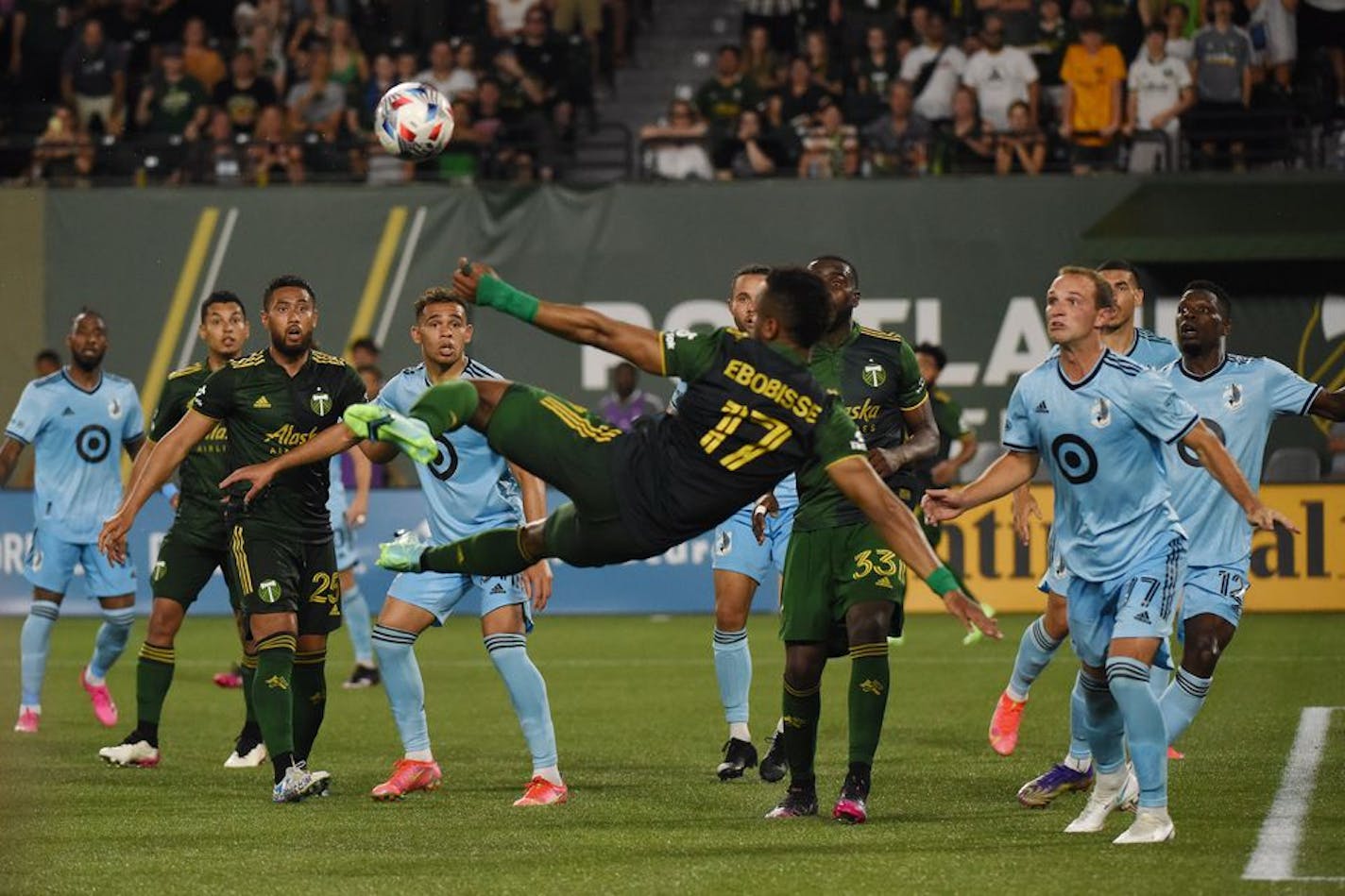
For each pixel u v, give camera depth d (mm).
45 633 27109
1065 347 17156
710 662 35875
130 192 48500
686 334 15438
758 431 15258
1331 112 50781
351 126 52719
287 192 48438
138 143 50719
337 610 21422
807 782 19016
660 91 58188
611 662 36000
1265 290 47375
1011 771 22094
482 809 19672
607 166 51438
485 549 16016
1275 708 27328
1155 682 20578
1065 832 17672
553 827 18391
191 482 23281
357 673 33000
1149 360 21594
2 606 45031
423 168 50875
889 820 18594
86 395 27000
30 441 26953
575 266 48219
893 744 24609
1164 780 16922
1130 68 50500
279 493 20609
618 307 48156
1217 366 20609
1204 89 49938
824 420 15477
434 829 18328
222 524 23219
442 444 20609
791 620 18859
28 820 19094
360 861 16562
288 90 54781
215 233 48438
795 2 54781
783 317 15656
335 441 19172
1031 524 43906
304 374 20766
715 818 18922
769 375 15336
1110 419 16859
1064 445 17172
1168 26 50781
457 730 26969
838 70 52156
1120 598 17156
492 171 51031
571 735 26109
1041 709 28219
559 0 57312
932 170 49656
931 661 35500
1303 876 15188
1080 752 19594
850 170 49375
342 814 19391
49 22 55438
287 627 20531
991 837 17484
